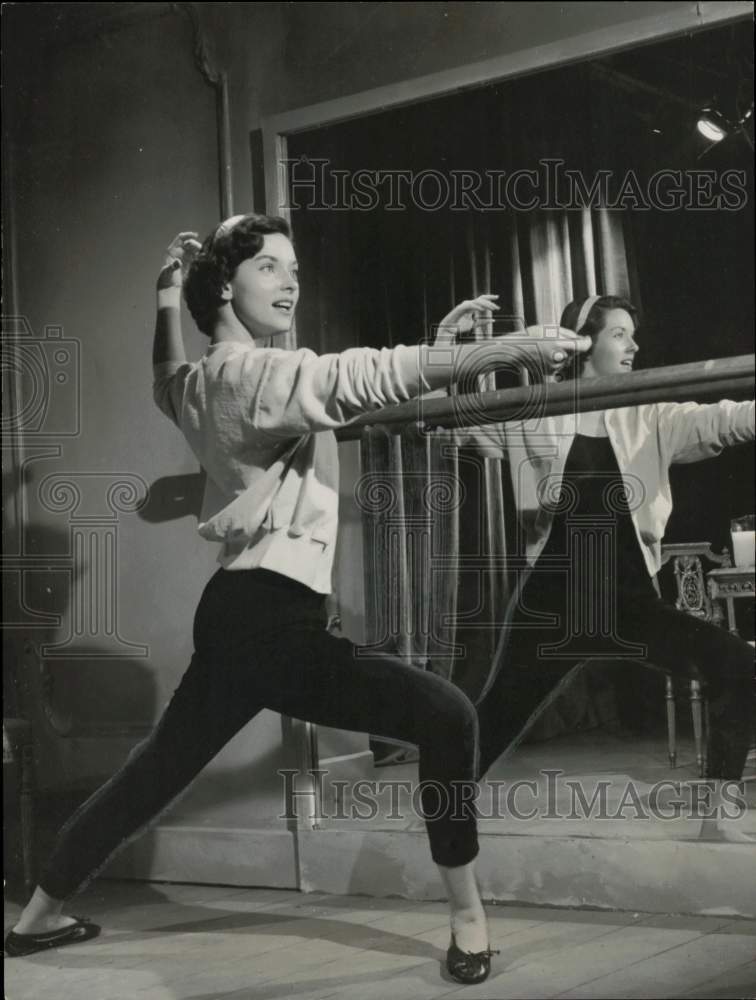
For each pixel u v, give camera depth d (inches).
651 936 102.1
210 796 132.7
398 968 101.0
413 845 119.7
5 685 140.6
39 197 140.3
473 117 118.3
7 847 139.1
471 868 99.5
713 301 108.1
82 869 115.1
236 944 111.0
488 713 116.7
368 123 122.7
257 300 122.8
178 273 130.3
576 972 95.5
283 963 104.7
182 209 133.1
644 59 111.5
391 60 123.5
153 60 135.3
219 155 130.9
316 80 126.6
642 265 111.0
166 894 129.4
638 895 109.1
